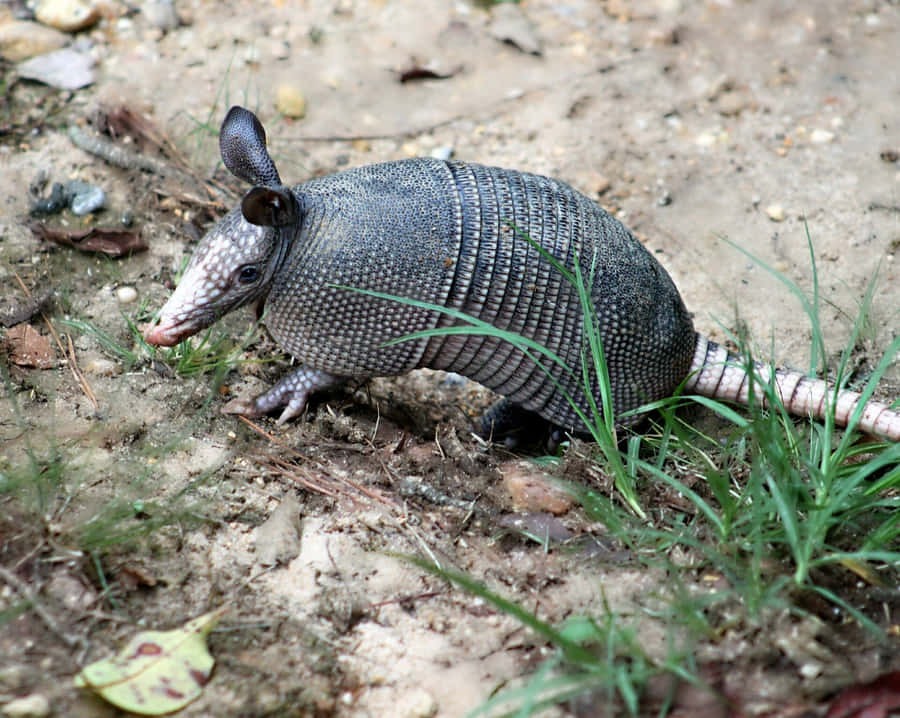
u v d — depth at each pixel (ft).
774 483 18.35
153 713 15.76
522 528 20.42
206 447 22.20
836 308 28.76
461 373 24.38
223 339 25.79
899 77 36.04
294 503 20.67
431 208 21.68
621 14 38.42
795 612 17.56
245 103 32.53
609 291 22.71
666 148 33.78
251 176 22.08
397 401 26.63
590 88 35.60
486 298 22.13
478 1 38.58
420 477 22.00
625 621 17.97
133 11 36.24
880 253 30.55
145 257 28.32
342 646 17.71
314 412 24.34
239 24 36.83
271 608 18.21
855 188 32.35
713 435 25.20
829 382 25.32
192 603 18.02
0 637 16.31
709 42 37.52
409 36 37.14
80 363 24.30
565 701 16.49
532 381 23.98
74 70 33.71
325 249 21.45
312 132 33.58
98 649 16.53
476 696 17.03
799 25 38.04
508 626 18.28
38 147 31.04
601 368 21.20
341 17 37.68
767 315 29.12
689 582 18.71
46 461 20.76
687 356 24.58
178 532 19.44
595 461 22.39
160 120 32.78
